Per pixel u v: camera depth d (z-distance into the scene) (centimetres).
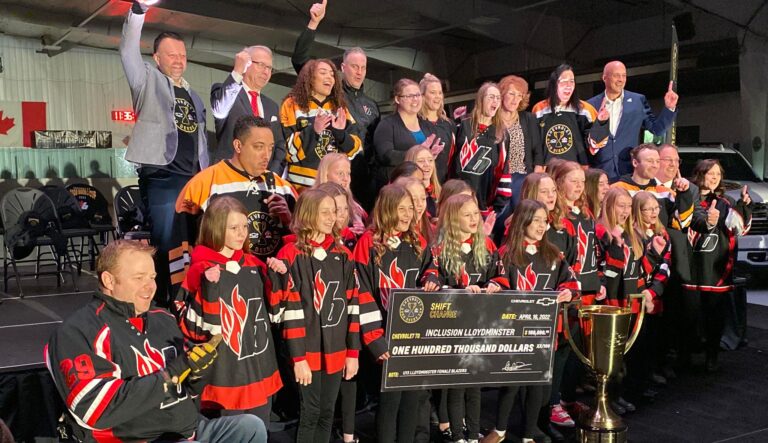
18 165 1227
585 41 1764
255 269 334
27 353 397
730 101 1570
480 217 389
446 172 490
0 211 661
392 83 2125
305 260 343
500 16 1465
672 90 564
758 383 517
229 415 314
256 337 326
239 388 316
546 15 1653
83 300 576
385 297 365
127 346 269
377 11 1526
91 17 1349
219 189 369
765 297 816
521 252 398
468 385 369
